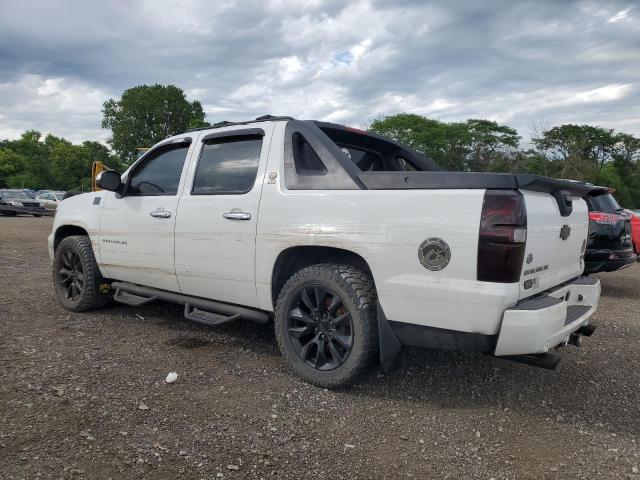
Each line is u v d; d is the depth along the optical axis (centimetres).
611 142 6575
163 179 454
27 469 238
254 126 401
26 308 538
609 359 432
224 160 412
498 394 349
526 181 277
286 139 377
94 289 511
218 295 408
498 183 281
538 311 274
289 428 290
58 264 537
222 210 392
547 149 6094
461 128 6350
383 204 313
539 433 297
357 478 245
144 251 450
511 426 304
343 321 335
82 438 269
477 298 279
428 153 6359
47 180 9719
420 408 323
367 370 341
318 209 340
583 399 346
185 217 416
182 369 373
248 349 424
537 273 305
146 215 447
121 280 491
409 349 426
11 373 349
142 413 300
